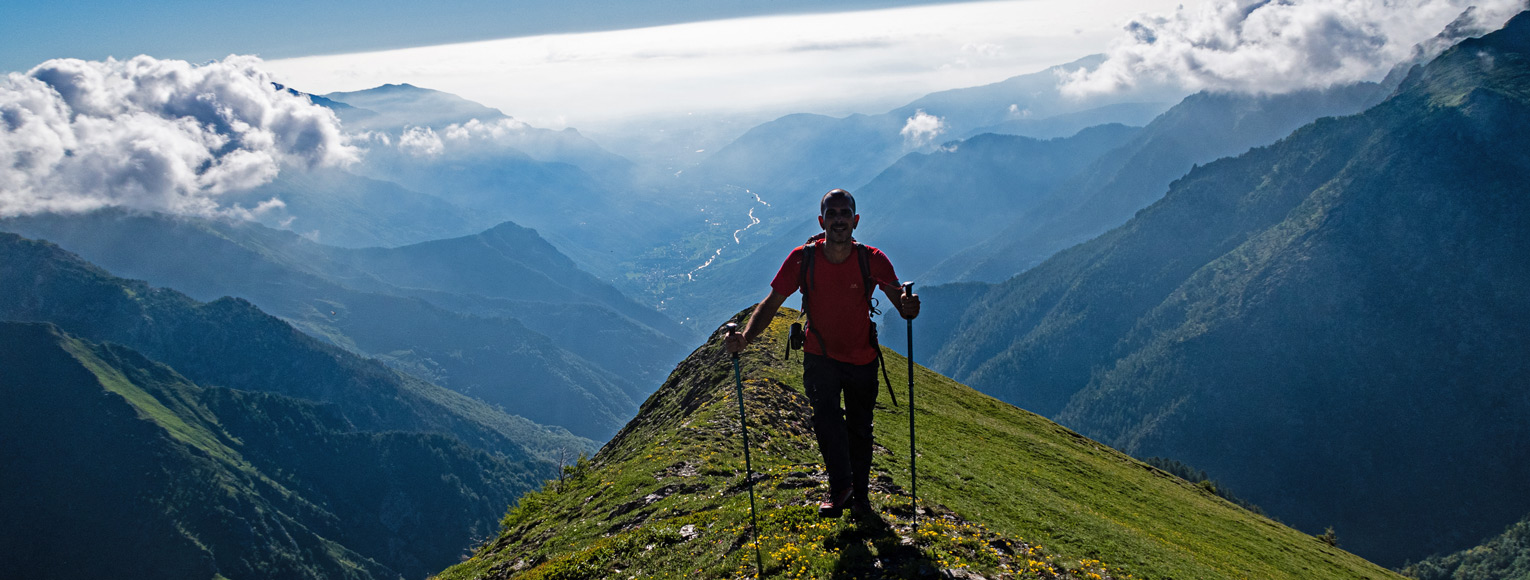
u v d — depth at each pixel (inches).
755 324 337.4
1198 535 1239.5
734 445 979.9
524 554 738.8
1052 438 1932.8
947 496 821.9
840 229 313.7
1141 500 1413.6
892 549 356.8
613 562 487.5
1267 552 1285.7
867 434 369.4
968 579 339.3
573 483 1141.7
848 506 391.9
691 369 1955.0
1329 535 2127.2
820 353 338.6
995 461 1289.4
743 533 428.1
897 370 2052.2
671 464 885.2
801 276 329.1
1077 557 722.2
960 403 1947.6
